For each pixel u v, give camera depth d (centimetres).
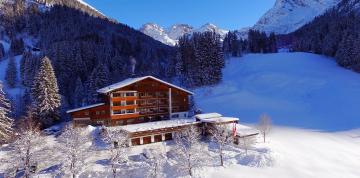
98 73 8294
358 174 4056
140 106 6538
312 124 6506
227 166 4166
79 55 10706
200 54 10206
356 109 7188
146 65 13412
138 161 4291
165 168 4056
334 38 13438
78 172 3728
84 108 5994
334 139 5497
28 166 3716
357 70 10675
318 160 4475
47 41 18188
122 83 6562
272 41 17275
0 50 16600
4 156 4156
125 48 17375
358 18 15500
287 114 7331
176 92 7044
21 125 5694
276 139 5462
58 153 4291
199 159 4122
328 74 10531
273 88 9650
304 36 19425
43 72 6531
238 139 5028
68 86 9444
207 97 9281
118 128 5119
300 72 10944
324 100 8106
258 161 4238
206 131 5612
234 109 7938
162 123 5734
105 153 4512
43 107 6394
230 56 14425
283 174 3956
